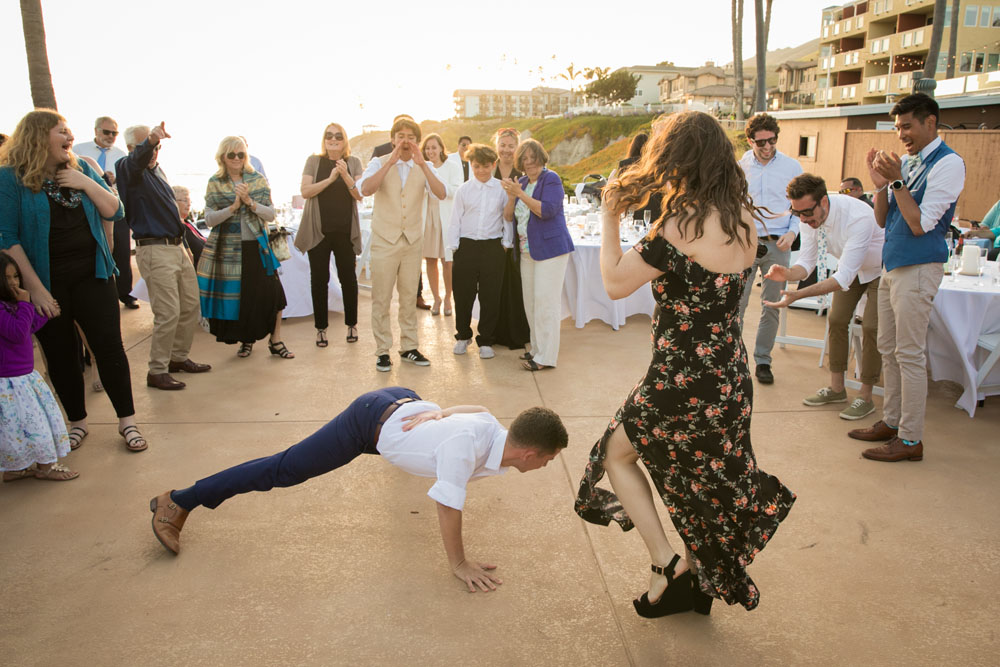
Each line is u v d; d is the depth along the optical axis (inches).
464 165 275.0
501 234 205.3
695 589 93.3
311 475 103.6
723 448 81.0
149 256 173.3
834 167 654.5
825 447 147.4
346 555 108.0
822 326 244.8
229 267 195.6
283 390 181.9
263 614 93.7
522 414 96.5
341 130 206.2
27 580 100.7
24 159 125.3
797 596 98.4
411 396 107.0
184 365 195.6
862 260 147.1
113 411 166.1
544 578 102.5
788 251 188.5
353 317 225.6
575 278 245.0
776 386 186.2
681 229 76.7
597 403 173.9
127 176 166.4
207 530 114.7
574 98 4141.2
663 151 78.2
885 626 91.9
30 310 123.3
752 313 265.1
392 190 191.2
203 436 151.8
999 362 164.9
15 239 126.9
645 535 89.0
